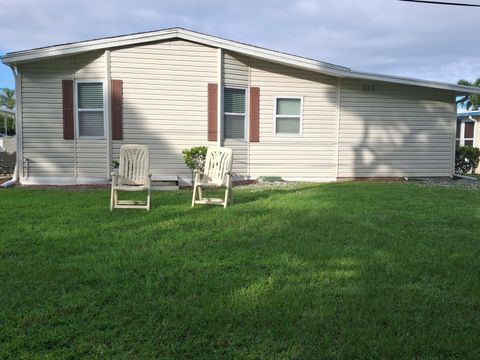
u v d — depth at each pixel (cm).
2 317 296
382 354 258
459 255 450
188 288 352
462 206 745
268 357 254
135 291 346
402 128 1260
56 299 327
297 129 1196
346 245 486
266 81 1162
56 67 1045
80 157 1070
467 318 305
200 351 260
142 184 721
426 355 258
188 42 1081
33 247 463
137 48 1058
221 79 1103
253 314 306
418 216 647
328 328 288
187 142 1102
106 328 285
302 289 353
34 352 256
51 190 940
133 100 1067
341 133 1222
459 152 1563
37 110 1052
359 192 909
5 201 755
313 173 1215
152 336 275
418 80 1205
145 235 520
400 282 373
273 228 560
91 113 1066
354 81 1216
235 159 1155
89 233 527
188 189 1007
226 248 469
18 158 1058
